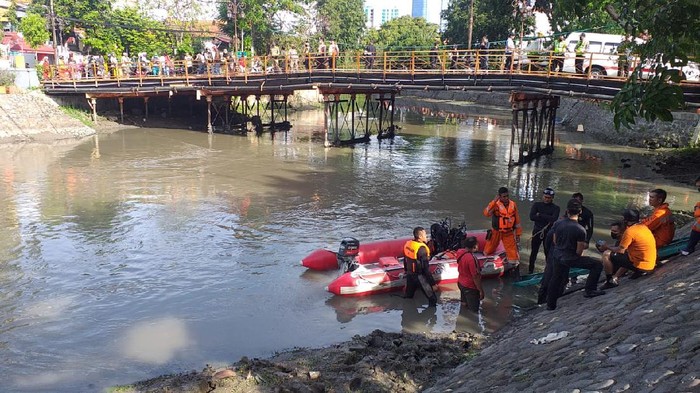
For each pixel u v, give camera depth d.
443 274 10.95
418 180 21.81
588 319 6.80
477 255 11.42
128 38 49.62
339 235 14.45
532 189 20.19
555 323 7.41
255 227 15.13
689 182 21.08
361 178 22.22
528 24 41.16
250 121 38.00
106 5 49.22
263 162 25.77
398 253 11.86
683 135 28.92
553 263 8.45
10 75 34.94
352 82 28.38
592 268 8.07
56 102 36.81
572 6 10.28
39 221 15.61
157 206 17.36
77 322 9.42
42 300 10.34
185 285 11.08
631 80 6.71
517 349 6.84
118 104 40.88
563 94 21.50
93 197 18.50
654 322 5.60
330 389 6.73
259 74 32.25
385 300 10.33
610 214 16.61
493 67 27.83
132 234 14.44
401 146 31.56
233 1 53.44
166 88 34.75
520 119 46.72
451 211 17.09
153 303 10.23
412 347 8.04
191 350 8.45
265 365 7.66
